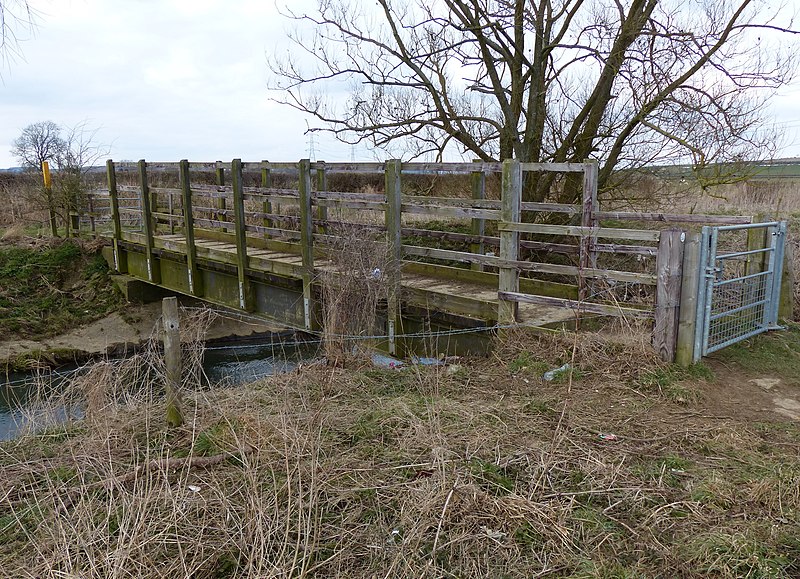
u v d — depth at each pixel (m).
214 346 13.00
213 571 3.10
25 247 16.61
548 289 8.27
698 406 5.11
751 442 4.43
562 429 4.63
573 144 11.01
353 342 6.91
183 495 3.75
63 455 4.49
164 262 13.62
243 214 10.45
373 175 18.08
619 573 2.98
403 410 4.97
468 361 6.74
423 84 11.23
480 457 4.16
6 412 8.45
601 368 5.87
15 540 3.51
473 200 7.45
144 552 3.20
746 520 3.41
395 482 3.87
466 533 3.29
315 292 9.05
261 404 5.29
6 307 14.23
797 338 6.77
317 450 4.05
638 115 9.64
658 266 5.77
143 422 4.91
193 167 11.72
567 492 3.71
